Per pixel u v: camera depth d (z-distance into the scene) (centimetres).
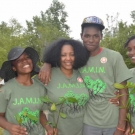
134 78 374
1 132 655
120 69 357
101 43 2286
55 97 346
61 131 357
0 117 330
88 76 368
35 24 3938
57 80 356
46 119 362
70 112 352
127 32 2180
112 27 3161
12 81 338
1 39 2569
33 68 352
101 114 362
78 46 365
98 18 373
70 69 364
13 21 2864
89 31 368
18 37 2570
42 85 351
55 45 366
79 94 351
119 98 357
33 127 331
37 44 3197
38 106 335
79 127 366
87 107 369
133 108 359
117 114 365
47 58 369
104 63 364
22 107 326
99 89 361
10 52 345
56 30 3403
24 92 332
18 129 312
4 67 338
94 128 364
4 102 328
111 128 364
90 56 374
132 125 363
